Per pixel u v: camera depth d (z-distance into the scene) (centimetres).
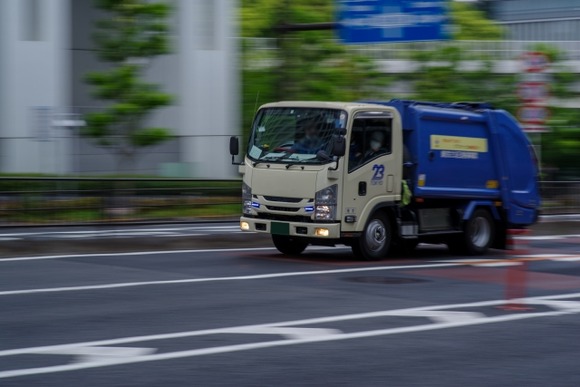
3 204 3866
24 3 5722
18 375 1360
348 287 2373
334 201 2872
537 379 1416
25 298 2094
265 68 6988
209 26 6656
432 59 7200
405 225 3103
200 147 6172
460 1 9288
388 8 4312
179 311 1953
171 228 4103
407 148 3095
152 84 5616
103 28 5578
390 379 1391
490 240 3378
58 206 3953
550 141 7481
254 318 1886
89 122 5519
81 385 1309
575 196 5447
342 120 2872
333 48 6347
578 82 7494
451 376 1420
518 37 11612
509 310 2070
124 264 2781
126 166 5734
